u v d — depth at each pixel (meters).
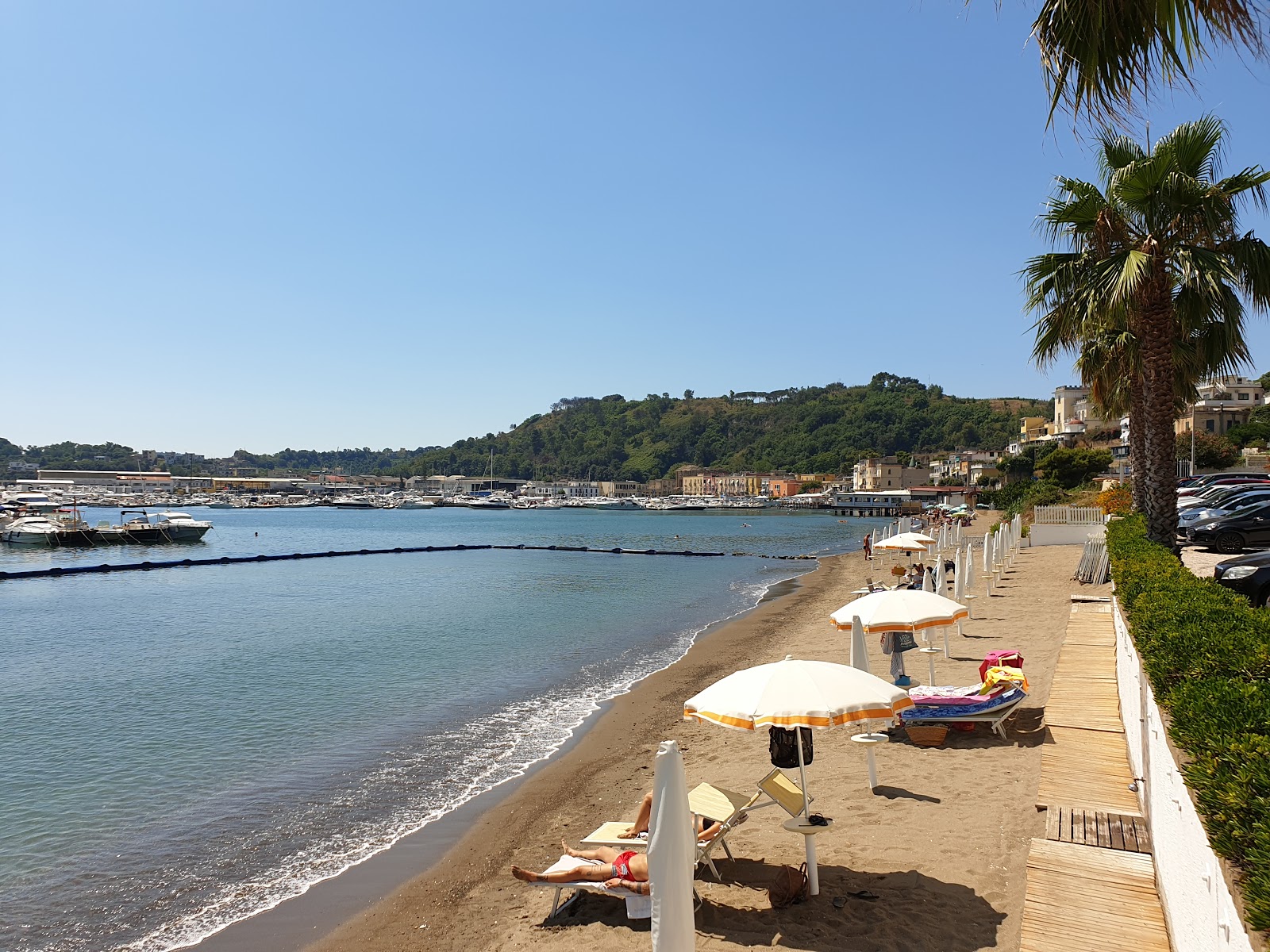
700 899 7.32
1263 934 2.77
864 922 6.72
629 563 60.84
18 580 49.72
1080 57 5.03
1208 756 3.99
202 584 46.88
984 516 86.94
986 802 9.06
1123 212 16.36
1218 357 17.39
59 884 9.13
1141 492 22.89
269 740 14.61
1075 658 14.10
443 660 22.11
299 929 8.05
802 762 7.27
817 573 48.34
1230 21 4.57
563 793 11.57
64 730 15.49
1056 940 5.52
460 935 7.67
